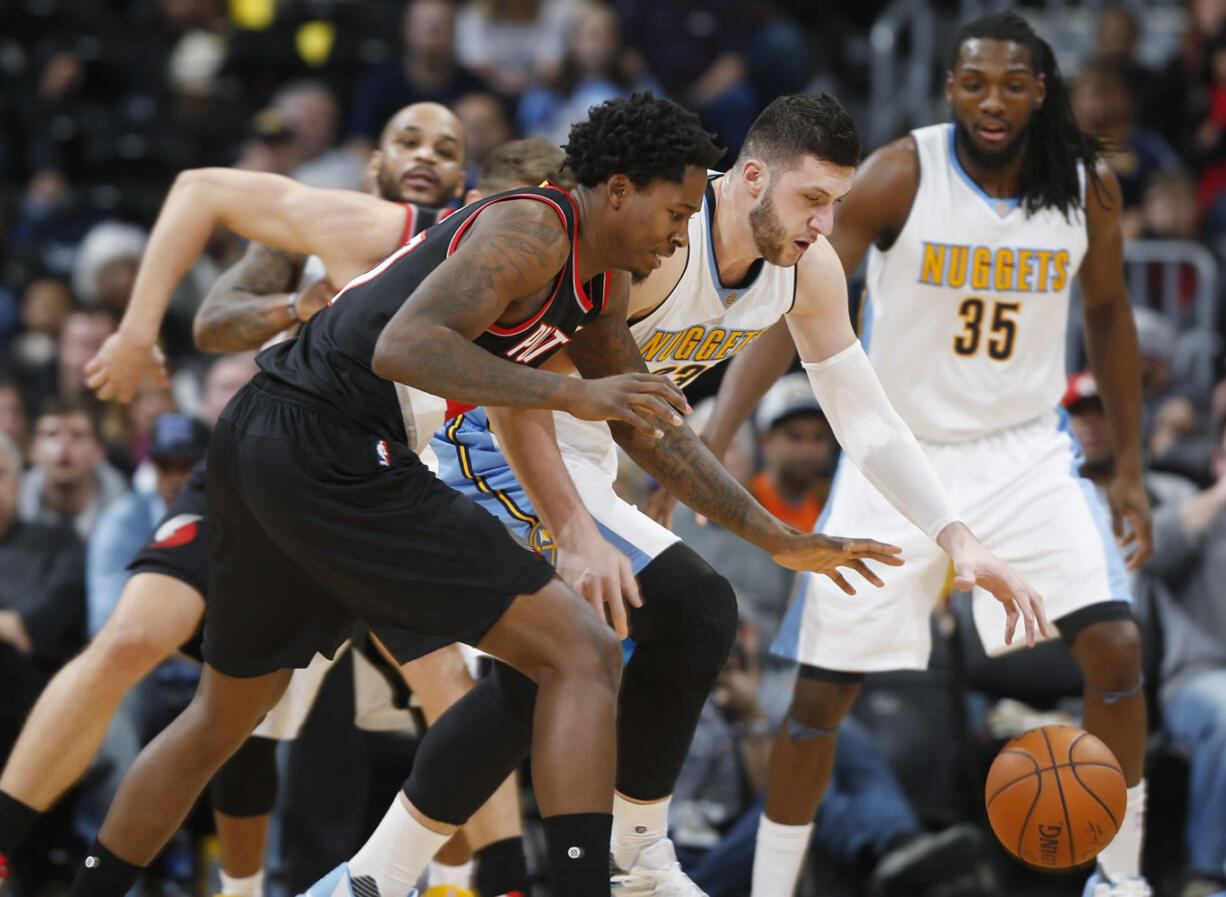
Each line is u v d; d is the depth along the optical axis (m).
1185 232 20.72
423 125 11.23
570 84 24.39
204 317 10.79
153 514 14.33
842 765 13.05
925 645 10.30
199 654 10.69
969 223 10.14
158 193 24.81
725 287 8.65
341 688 12.62
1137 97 24.20
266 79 26.69
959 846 12.38
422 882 11.86
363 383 7.46
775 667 13.90
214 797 10.55
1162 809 13.45
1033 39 9.98
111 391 10.43
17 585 14.22
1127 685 9.87
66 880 12.73
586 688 7.22
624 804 8.88
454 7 27.50
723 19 25.55
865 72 27.72
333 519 7.42
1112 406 10.98
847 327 9.12
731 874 12.41
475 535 7.41
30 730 9.89
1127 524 12.53
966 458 10.35
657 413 6.87
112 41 27.59
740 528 8.00
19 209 23.81
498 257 6.99
